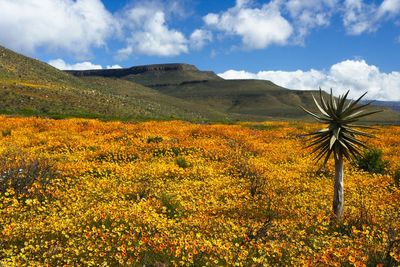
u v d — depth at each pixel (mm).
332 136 11148
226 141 27750
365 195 14828
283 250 9094
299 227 11281
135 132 30531
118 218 10977
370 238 9352
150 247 9203
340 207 11617
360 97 11164
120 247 8688
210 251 8844
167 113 154750
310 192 15234
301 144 27656
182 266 8438
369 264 8148
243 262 8516
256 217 12102
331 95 11531
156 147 24031
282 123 47750
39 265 8250
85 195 13898
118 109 109938
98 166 18672
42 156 19969
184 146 24422
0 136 26750
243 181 16984
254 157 23125
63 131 29969
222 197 14695
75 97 107500
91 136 28438
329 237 9922
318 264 8102
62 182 15414
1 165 15922
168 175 17750
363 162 20031
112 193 13977
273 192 14969
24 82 117188
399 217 12047
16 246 9094
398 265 7977
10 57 154375
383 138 30500
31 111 58719
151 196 14016
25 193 13516
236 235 10070
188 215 11977
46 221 10750
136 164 19766
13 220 10867
